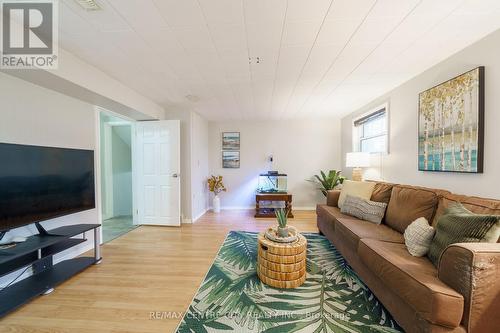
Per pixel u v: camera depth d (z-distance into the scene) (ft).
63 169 7.42
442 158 7.59
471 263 3.63
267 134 18.17
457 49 7.04
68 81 7.12
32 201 6.41
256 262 8.38
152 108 12.64
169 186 13.32
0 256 5.34
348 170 16.16
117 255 9.05
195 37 6.32
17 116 6.88
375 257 5.54
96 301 6.06
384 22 5.68
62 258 8.37
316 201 17.99
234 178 18.35
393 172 10.62
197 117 15.61
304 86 10.32
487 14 5.37
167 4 4.98
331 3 4.99
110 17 5.41
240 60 7.72
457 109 6.98
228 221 14.49
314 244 10.15
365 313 5.56
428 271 4.52
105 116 14.97
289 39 6.45
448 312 3.64
